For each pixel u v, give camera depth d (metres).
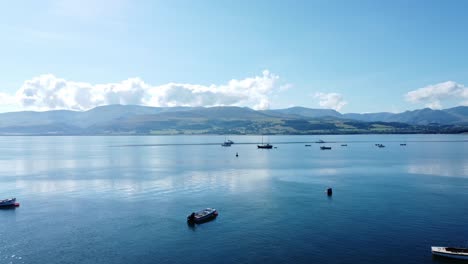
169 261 75.25
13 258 76.56
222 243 84.69
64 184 161.25
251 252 79.38
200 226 96.94
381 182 161.62
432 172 193.50
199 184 159.75
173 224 98.88
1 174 195.75
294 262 74.44
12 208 116.69
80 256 77.62
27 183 164.75
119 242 85.62
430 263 73.62
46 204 121.62
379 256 76.81
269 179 173.62
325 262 74.31
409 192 137.12
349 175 185.50
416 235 88.31
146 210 113.25
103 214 108.88
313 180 169.50
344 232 90.81
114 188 150.38
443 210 109.62
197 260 75.62
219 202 123.31
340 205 117.12
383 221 99.19
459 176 177.88
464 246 81.25
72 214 109.00
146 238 88.25
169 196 133.75
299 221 100.19
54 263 74.19
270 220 101.50
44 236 89.62
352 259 75.56
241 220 101.88
